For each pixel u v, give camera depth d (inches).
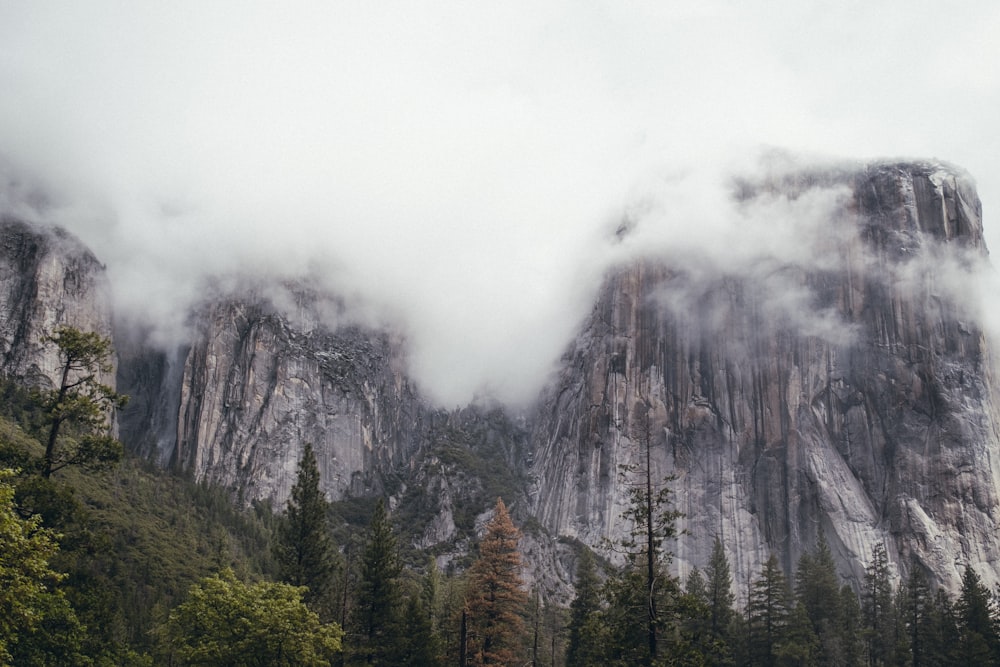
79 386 2628.0
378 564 3710.6
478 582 3929.6
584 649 3929.6
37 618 1743.4
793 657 4237.2
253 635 2466.8
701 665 2608.3
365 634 3614.7
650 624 2615.7
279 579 3666.3
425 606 4640.8
